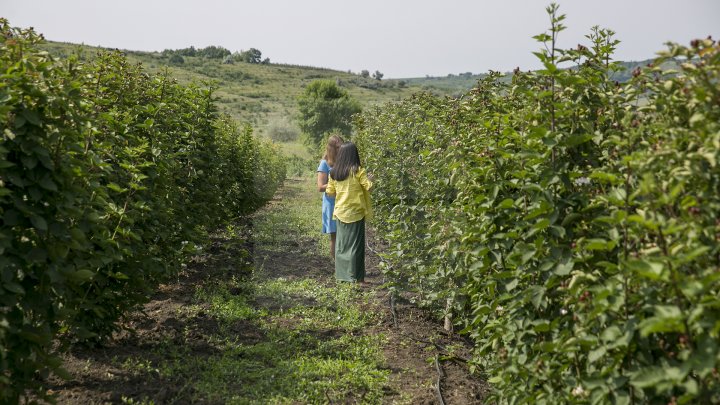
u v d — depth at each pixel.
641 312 2.60
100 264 4.21
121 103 6.02
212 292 7.14
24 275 3.51
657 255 2.54
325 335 6.02
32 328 3.47
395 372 5.23
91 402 4.02
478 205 4.09
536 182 3.44
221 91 84.69
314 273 8.21
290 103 81.12
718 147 2.35
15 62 3.58
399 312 6.83
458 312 6.26
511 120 4.06
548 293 3.35
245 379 4.81
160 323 5.87
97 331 4.99
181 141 8.13
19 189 3.52
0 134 3.38
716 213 2.51
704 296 2.29
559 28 3.39
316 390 4.63
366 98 87.81
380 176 10.55
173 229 6.88
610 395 2.68
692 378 2.47
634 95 3.17
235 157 12.53
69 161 3.71
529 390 3.43
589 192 3.32
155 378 4.59
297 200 17.11
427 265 6.59
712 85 2.49
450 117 6.92
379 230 10.61
